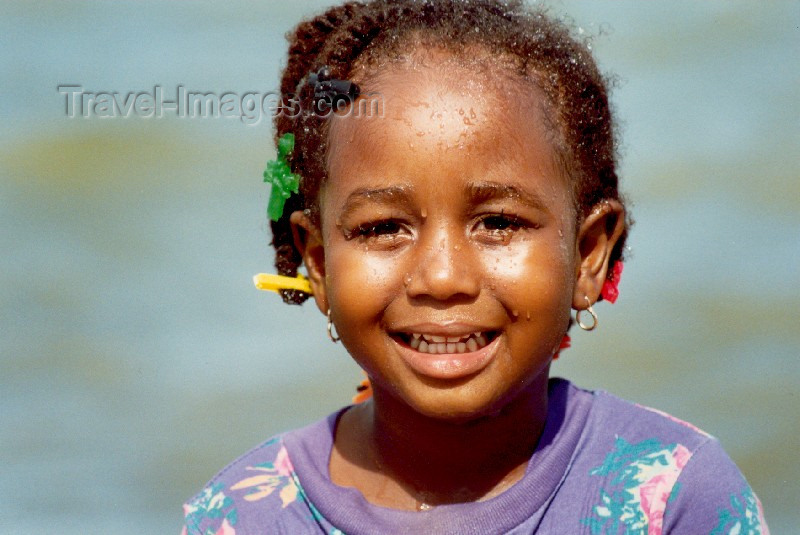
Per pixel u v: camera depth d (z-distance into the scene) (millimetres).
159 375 12984
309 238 6980
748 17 17172
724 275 13469
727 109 15664
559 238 6410
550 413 6793
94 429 12352
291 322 13578
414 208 6246
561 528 6477
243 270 14195
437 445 6609
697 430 6789
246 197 15375
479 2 6996
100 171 15820
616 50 16703
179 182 15617
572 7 17469
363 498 6738
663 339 12812
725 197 14406
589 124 6812
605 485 6562
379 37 6727
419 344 6297
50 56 17156
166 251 14562
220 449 12062
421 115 6273
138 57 17141
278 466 7125
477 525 6465
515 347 6277
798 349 12609
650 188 14578
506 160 6273
